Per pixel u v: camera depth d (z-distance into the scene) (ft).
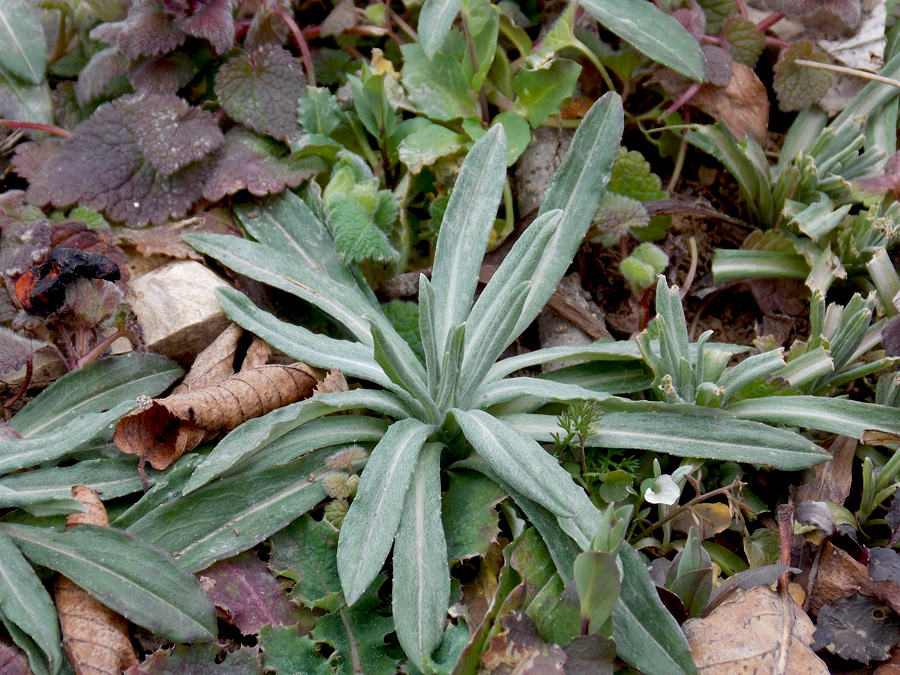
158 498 1.34
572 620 1.28
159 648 1.30
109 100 1.63
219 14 1.56
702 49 1.62
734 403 1.43
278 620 1.32
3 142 1.61
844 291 1.59
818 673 1.29
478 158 1.51
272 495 1.36
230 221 1.56
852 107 1.65
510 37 1.67
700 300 1.62
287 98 1.59
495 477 1.37
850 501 1.45
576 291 1.59
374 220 1.55
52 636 1.28
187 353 1.49
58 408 1.41
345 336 1.50
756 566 1.37
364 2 1.74
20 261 1.45
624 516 1.24
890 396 1.45
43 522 1.33
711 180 1.69
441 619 1.29
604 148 1.52
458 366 1.37
